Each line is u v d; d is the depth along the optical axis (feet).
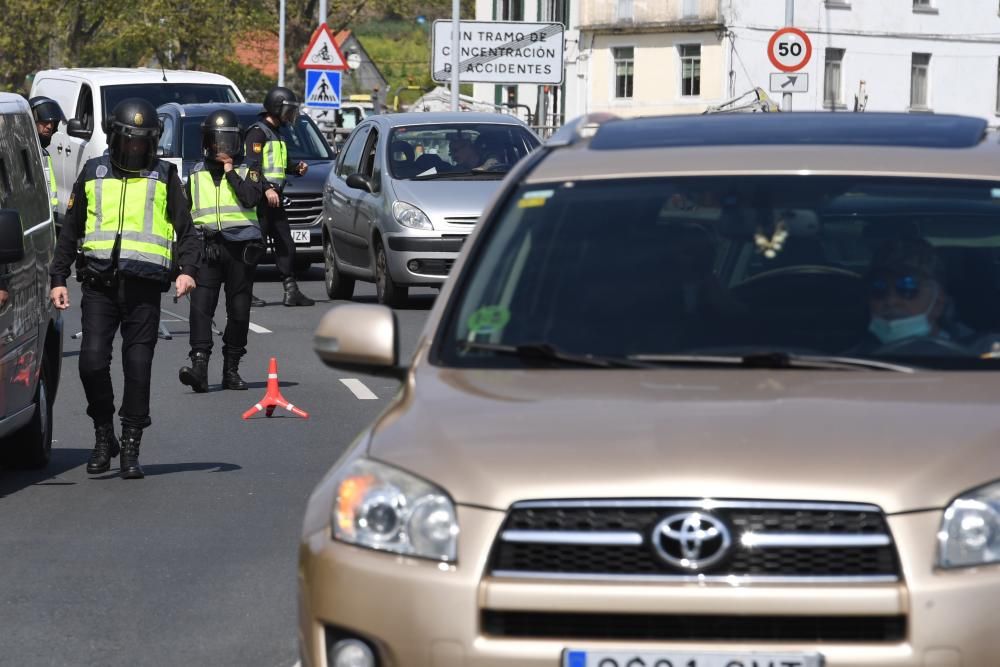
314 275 256.73
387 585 43.01
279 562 79.15
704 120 63.52
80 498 94.53
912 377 48.67
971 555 41.65
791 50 283.59
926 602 41.06
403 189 197.36
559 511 42.57
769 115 64.13
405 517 43.62
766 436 43.62
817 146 58.59
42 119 200.95
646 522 42.19
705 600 41.45
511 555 42.57
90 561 79.51
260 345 167.94
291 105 189.06
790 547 41.81
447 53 367.86
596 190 56.90
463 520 42.88
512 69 370.94
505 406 46.68
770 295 53.06
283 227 201.87
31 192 103.04
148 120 97.66
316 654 44.42
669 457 42.86
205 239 135.64
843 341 51.44
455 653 42.27
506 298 53.67
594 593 41.75
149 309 99.50
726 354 50.85
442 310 54.03
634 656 41.50
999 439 43.55
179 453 108.99
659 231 55.11
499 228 56.49
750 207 55.31
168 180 99.30
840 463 42.50
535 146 205.57
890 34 652.07
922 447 43.14
